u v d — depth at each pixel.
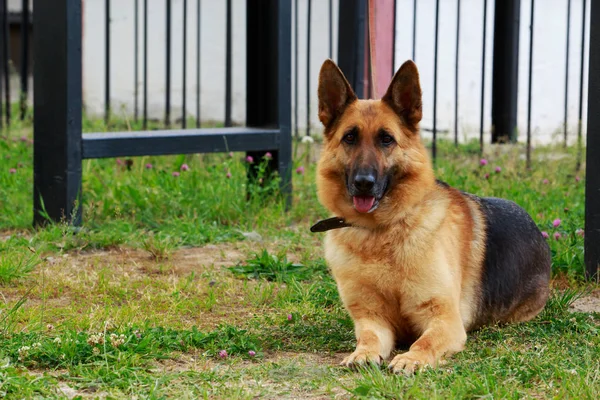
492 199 6.17
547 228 7.93
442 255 5.19
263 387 4.39
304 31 15.15
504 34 13.18
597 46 6.80
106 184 9.57
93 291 6.47
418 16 13.77
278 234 8.56
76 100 8.09
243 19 15.79
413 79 5.41
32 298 6.28
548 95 13.86
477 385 4.23
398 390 4.20
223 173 10.16
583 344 5.19
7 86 13.13
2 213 8.95
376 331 5.20
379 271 5.20
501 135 13.46
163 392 4.26
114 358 4.71
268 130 9.48
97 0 16.98
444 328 5.00
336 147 5.46
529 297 5.95
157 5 16.45
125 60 16.89
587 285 6.80
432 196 5.41
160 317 5.82
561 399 4.11
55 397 4.09
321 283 6.70
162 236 8.22
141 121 15.57
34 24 8.10
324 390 4.36
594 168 6.87
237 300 6.40
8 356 4.70
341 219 5.36
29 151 11.50
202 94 16.36
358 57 9.82
